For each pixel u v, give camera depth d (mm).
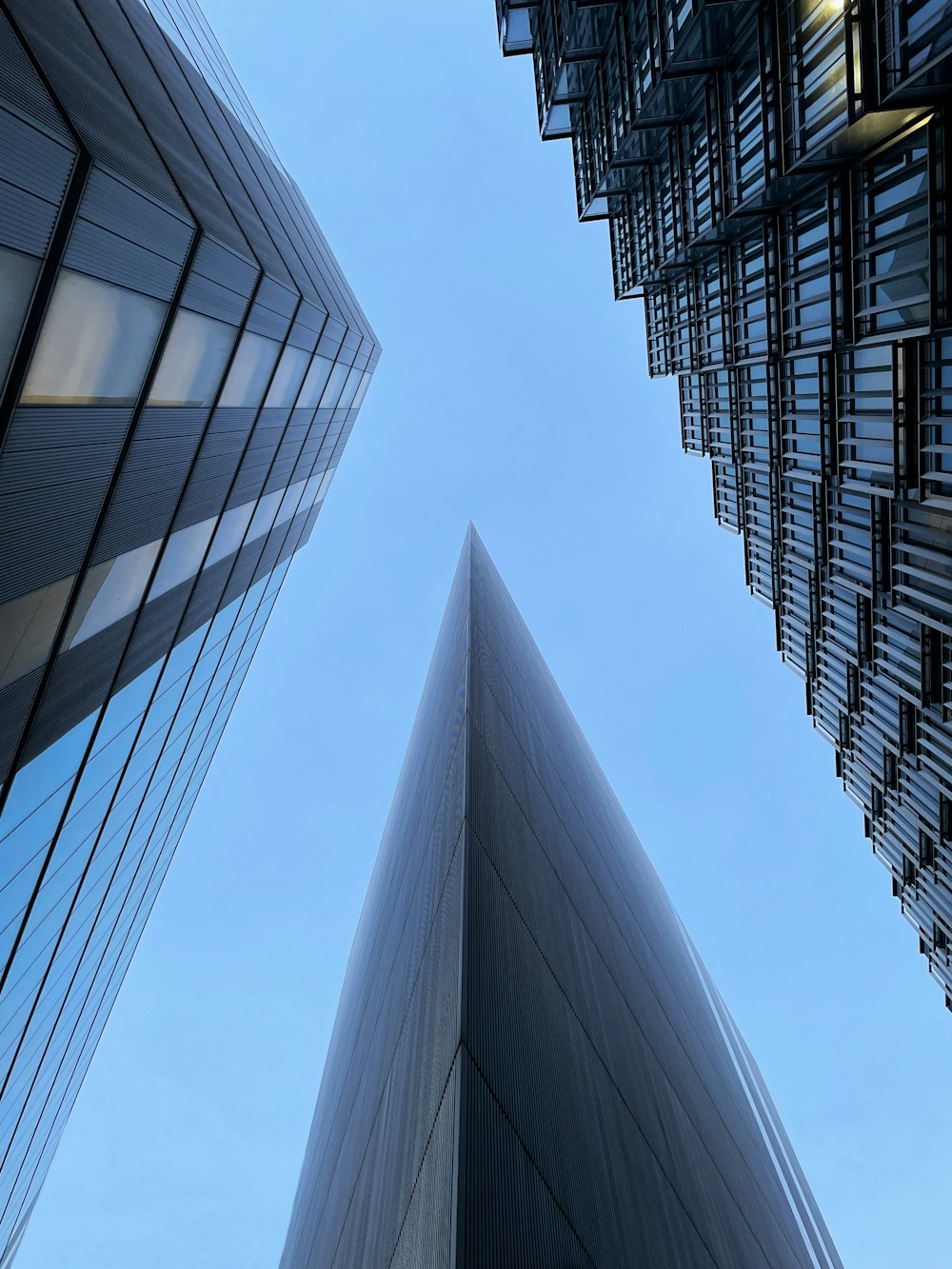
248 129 25719
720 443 44688
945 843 28375
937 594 23031
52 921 18141
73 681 14180
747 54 26844
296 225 26359
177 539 17047
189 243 12969
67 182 9336
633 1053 16703
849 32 17828
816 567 32094
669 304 47406
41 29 10094
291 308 19750
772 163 24406
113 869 22297
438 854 17047
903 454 21328
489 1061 10305
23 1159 25125
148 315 12203
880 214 20953
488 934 12750
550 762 27641
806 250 26484
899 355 21219
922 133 18875
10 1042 18516
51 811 15305
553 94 45375
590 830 29203
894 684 28422
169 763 24625
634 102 34031
